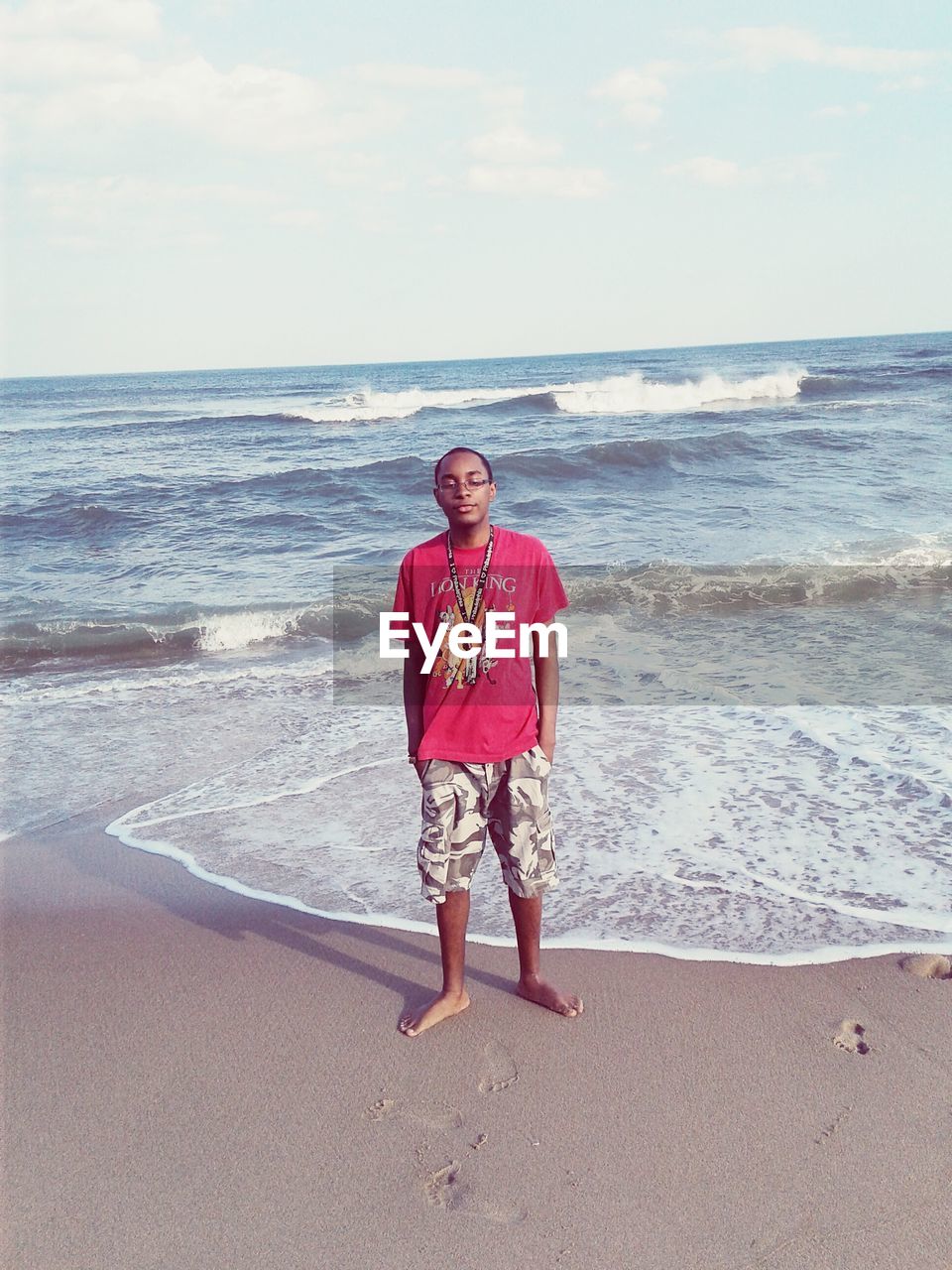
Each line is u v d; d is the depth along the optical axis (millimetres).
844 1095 2508
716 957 3176
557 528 12297
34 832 4457
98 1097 2588
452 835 2797
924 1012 2859
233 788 4926
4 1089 2621
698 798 4441
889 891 3547
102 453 22812
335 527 13336
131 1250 2078
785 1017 2854
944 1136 2348
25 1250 2080
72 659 7883
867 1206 2145
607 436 21562
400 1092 2582
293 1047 2799
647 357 84625
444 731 2764
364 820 4457
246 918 3600
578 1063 2680
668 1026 2830
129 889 3855
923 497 13359
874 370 39281
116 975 3215
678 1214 2137
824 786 4504
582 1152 2336
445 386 48750
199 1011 2996
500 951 3330
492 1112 2490
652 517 12820
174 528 13555
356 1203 2201
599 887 3682
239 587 10148
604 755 5039
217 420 30047
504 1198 2203
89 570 11250
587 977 3100
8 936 3498
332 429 26484
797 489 14297
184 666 7566
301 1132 2436
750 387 29531
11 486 16906
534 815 2818
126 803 4785
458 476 2631
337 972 3213
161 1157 2357
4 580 10758
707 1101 2502
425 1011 2889
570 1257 2033
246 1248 2080
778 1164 2273
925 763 4672
